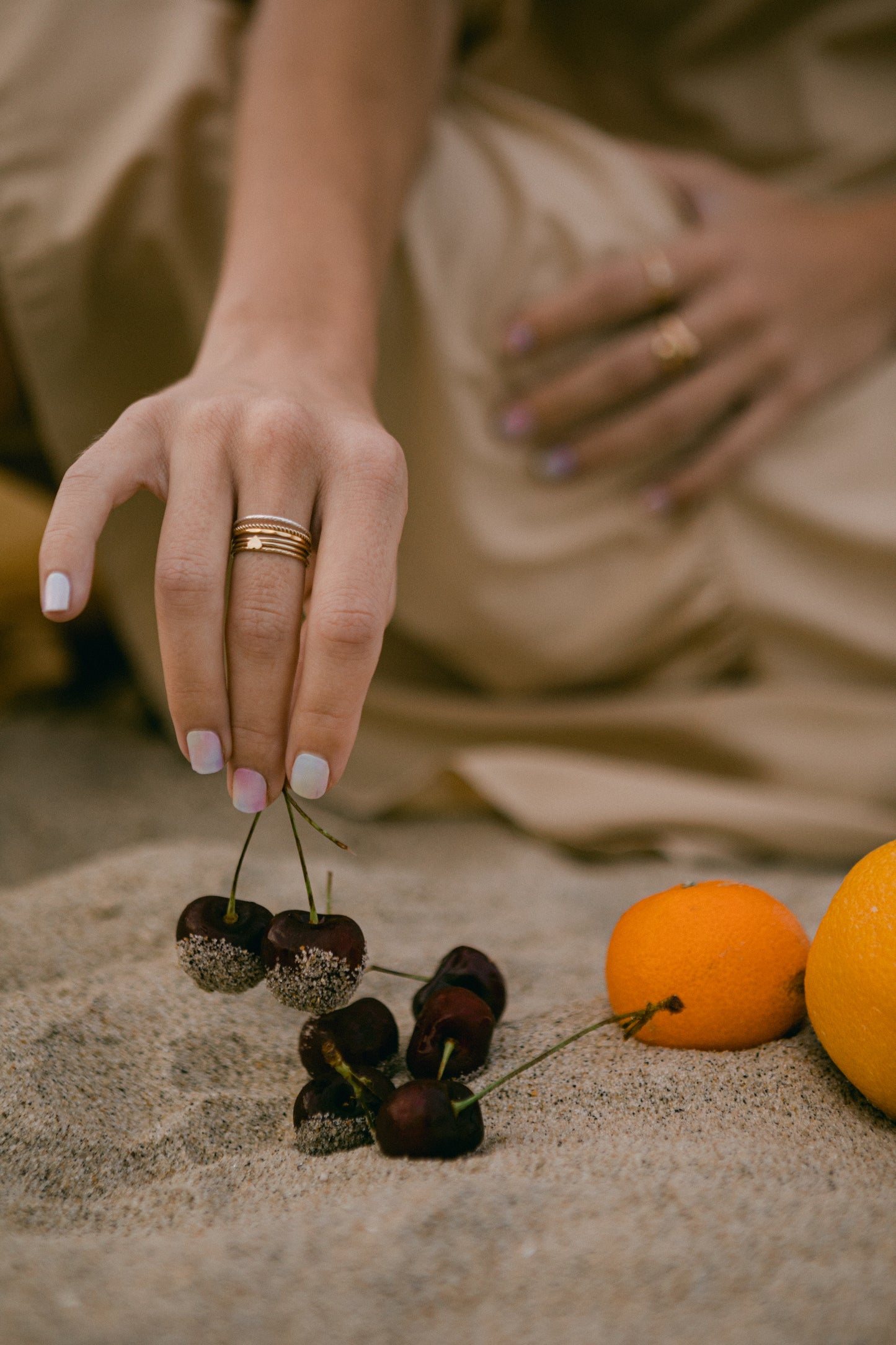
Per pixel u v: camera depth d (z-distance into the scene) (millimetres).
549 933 715
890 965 513
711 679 1041
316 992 523
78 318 839
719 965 555
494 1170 503
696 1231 476
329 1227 482
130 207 814
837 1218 480
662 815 910
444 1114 511
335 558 525
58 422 879
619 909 788
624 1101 536
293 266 640
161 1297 461
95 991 607
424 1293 461
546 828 927
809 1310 453
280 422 536
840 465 987
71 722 1170
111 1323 454
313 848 917
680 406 945
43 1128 536
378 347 883
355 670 518
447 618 986
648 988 561
